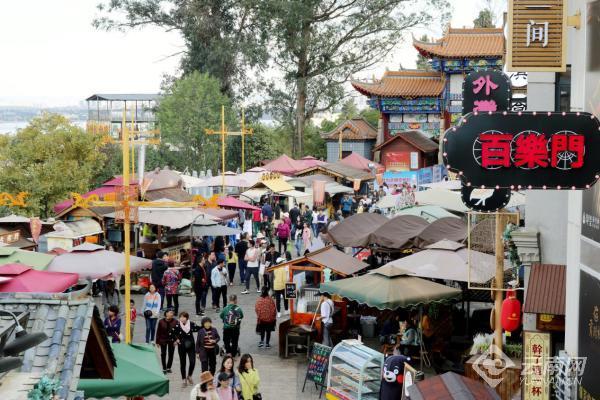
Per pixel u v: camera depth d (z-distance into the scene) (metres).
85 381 15.76
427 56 74.62
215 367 22.75
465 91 18.22
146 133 29.84
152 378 16.16
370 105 77.62
